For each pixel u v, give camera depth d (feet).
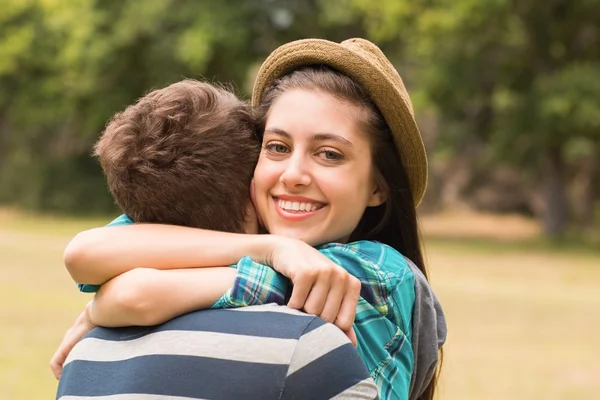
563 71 87.86
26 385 23.81
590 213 126.52
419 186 7.79
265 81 7.64
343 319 6.14
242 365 5.83
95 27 105.19
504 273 59.36
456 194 145.18
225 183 7.05
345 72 7.29
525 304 44.29
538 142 96.07
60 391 6.61
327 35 108.27
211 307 6.24
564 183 105.09
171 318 6.25
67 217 109.70
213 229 7.07
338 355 5.88
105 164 7.20
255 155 7.26
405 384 6.88
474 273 58.70
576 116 84.28
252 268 6.32
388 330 6.79
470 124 105.40
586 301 46.16
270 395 5.75
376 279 6.76
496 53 93.20
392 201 7.70
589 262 69.77
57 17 112.57
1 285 43.39
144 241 6.68
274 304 6.16
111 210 119.14
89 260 6.61
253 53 108.47
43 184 118.93
